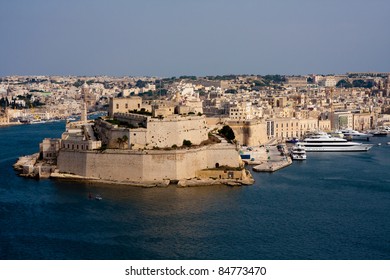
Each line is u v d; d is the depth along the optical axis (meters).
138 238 176.38
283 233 183.00
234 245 170.88
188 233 181.12
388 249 169.50
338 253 165.75
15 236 178.62
